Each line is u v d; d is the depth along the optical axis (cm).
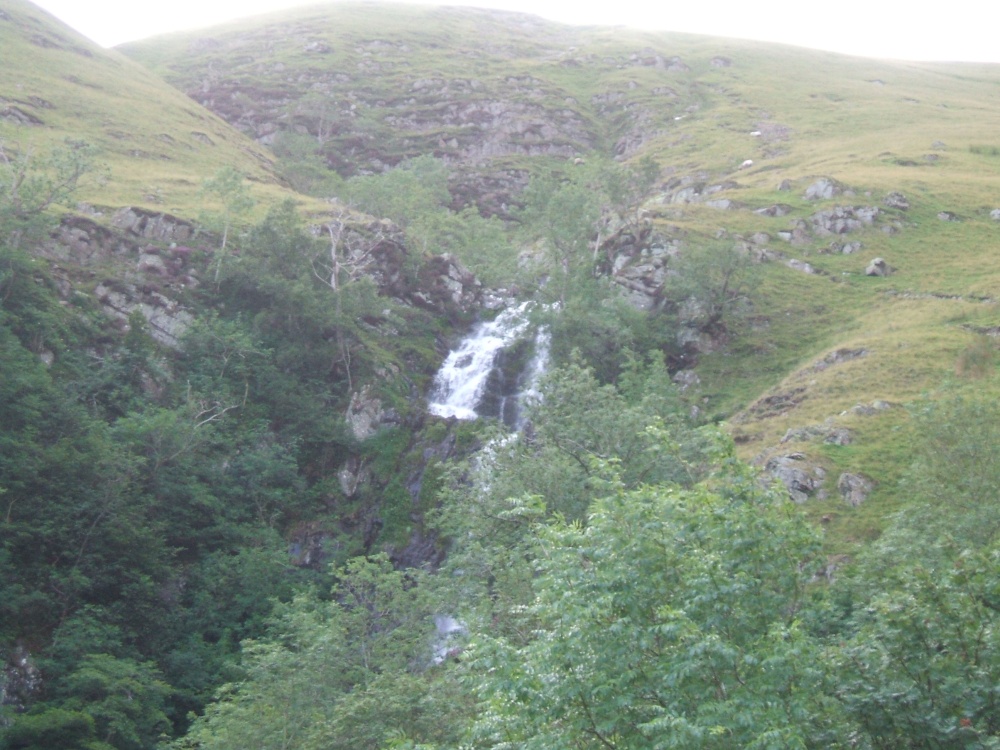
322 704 2912
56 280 6556
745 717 1378
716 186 11475
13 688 3900
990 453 3059
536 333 7275
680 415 4275
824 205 9294
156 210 7788
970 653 1563
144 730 3875
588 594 1568
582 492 3553
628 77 18762
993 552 1734
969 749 1424
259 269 7231
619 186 9875
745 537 1612
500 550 3175
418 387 7356
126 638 4475
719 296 7481
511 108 17050
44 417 5038
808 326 7356
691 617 1555
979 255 8106
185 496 5400
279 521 5941
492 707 1636
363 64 19088
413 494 6269
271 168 12669
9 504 4488
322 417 6619
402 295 8369
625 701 1437
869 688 1557
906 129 13625
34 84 11550
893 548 2488
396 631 3322
